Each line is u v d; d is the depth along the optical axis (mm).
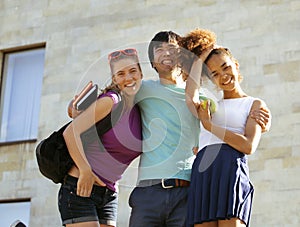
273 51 15656
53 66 17641
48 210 16516
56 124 17125
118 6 17406
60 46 17734
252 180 14773
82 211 6352
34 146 17203
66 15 17906
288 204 14453
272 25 15867
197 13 16547
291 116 15023
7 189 17078
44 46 18078
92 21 17578
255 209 14586
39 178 16875
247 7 16203
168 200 6215
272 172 14727
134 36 17000
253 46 15828
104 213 6477
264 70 15562
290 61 15461
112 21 17344
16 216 16906
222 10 16359
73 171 6398
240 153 6258
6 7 18531
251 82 15539
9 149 17406
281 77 15391
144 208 6266
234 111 6445
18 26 18344
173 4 16844
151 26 16906
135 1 17266
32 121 17734
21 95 18016
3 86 18172
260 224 14469
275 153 14844
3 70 18281
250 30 15984
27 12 18359
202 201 6117
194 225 6129
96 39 17391
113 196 6496
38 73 18016
